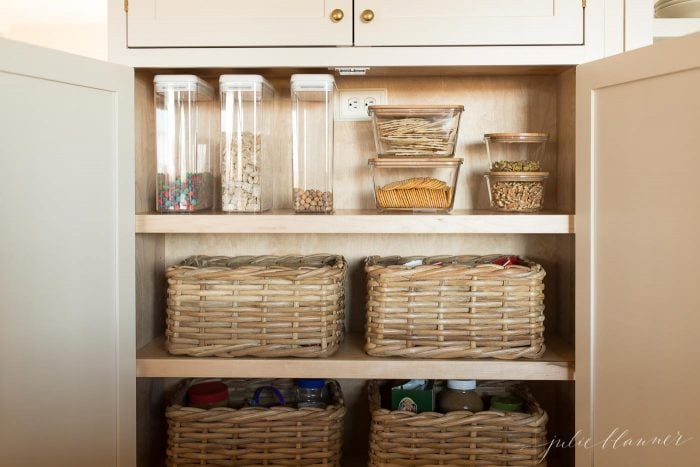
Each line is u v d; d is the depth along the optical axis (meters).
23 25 2.49
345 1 1.44
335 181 1.74
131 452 1.45
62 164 1.29
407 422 1.44
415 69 1.53
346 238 1.76
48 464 1.28
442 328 1.45
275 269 1.46
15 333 1.21
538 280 1.46
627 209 1.28
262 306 1.45
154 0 1.45
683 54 1.12
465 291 1.45
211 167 1.64
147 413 1.60
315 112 1.52
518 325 1.45
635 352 1.26
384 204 1.54
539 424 1.44
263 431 1.47
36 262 1.25
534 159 1.56
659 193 1.19
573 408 1.58
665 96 1.17
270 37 1.45
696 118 1.11
